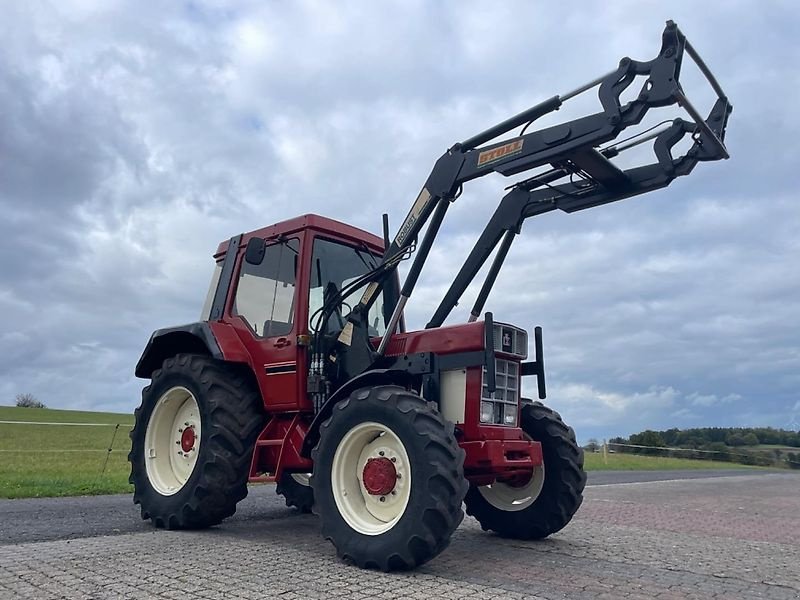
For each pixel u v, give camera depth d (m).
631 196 5.20
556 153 4.72
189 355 6.12
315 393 5.44
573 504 5.50
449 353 5.03
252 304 6.16
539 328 5.39
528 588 3.84
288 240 6.04
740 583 4.31
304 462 5.40
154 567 4.12
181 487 5.84
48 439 25.73
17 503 7.45
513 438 5.05
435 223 5.27
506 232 5.79
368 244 6.38
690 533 6.66
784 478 20.61
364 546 4.25
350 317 5.53
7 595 3.41
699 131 4.80
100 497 8.24
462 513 4.17
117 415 54.47
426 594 3.58
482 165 5.08
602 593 3.81
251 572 4.04
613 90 4.52
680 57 4.35
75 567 4.07
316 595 3.50
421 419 4.29
